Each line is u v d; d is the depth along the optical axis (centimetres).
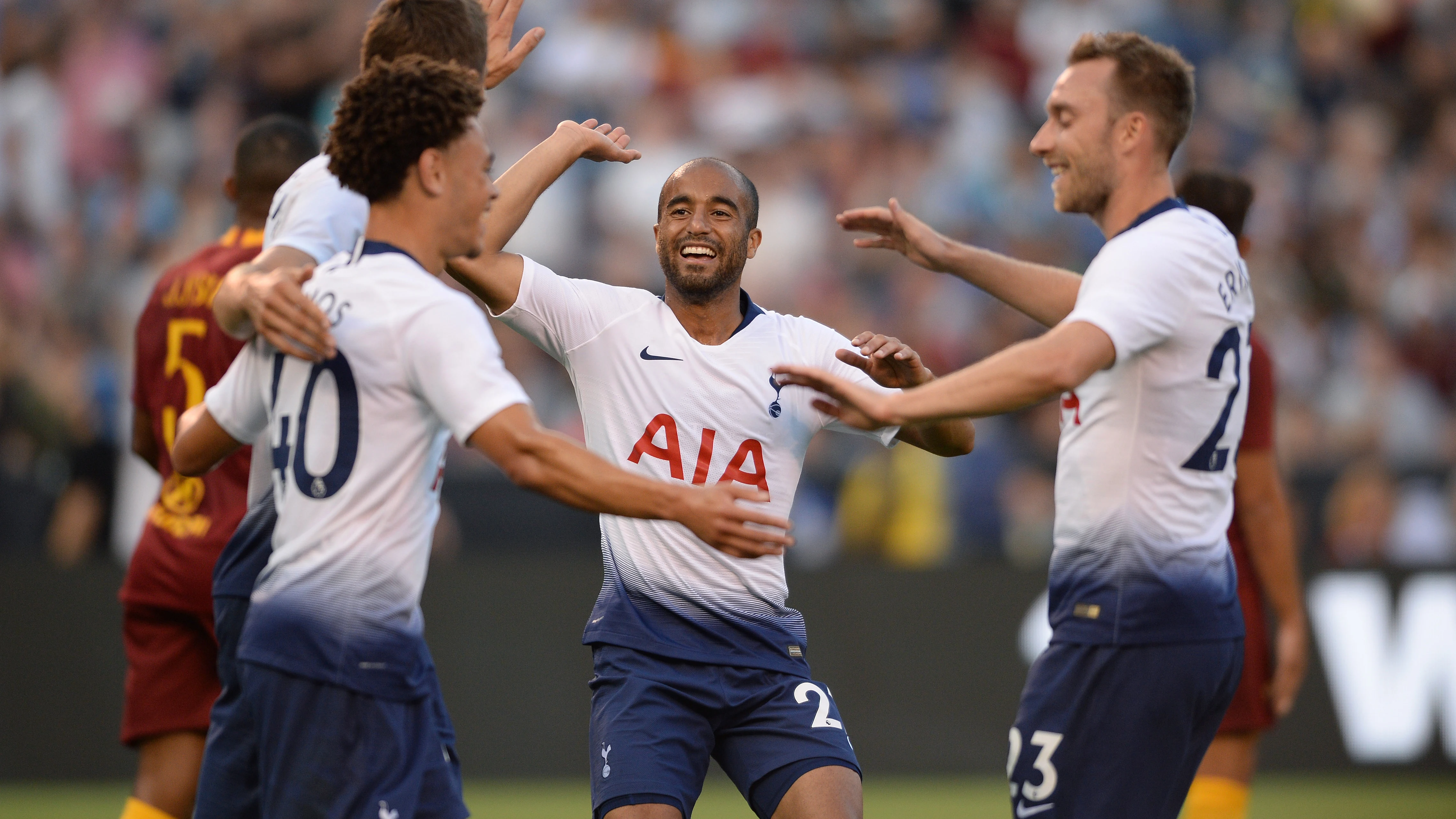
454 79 912
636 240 3375
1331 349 3316
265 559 1059
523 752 2180
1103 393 1029
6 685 2130
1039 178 3638
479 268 1137
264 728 913
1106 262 992
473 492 2445
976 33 3903
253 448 1097
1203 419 1026
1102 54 1048
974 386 916
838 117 3675
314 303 894
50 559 2394
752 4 3888
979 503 2627
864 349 1134
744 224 1176
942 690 2206
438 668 2186
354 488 891
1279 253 3512
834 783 1097
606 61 3756
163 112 3603
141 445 1362
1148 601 1023
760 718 1137
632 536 1158
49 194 3500
